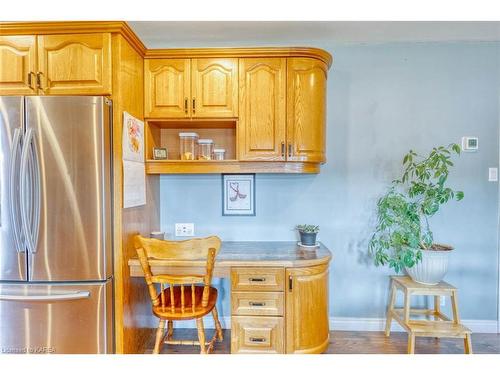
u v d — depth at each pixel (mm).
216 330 2148
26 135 1525
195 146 2230
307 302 1825
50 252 1579
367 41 2305
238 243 2309
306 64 2004
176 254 1626
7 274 1565
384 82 2318
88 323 1608
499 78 2289
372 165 2336
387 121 2324
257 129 2012
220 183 2385
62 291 1587
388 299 2350
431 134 2311
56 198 1575
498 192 2307
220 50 1988
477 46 2293
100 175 1595
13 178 1512
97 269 1604
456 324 1980
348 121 2334
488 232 2318
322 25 2068
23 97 1543
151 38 2297
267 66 2002
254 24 2074
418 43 2309
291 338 1783
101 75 1687
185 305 1774
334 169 2350
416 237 1988
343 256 2369
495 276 2322
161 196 2391
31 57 1687
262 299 1786
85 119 1580
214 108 2020
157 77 2020
